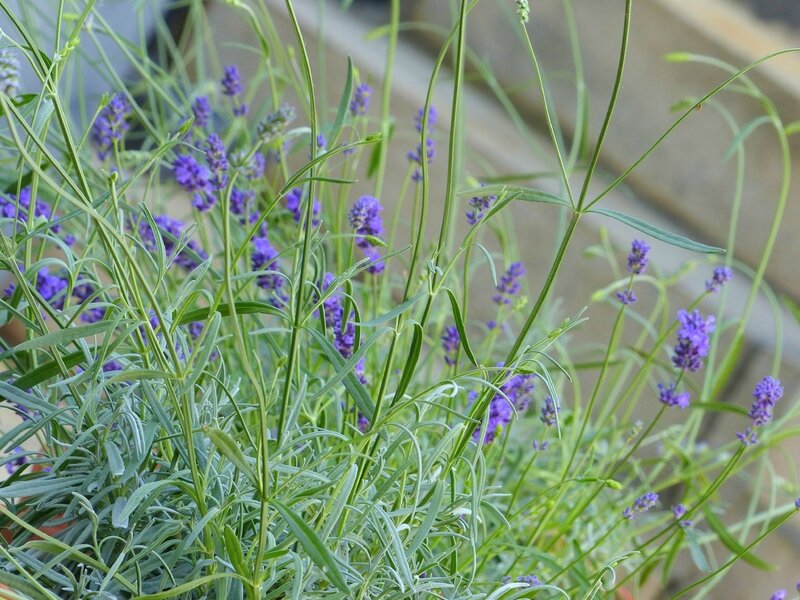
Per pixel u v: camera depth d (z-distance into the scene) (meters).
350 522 0.67
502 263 1.28
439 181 1.30
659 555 0.87
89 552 0.67
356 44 1.39
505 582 0.73
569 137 1.38
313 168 0.63
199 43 0.96
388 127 0.89
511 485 0.84
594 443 0.80
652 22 1.25
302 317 0.64
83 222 0.81
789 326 1.16
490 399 0.66
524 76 1.40
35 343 0.61
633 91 1.30
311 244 0.67
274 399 0.69
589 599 0.70
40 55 0.61
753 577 1.12
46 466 0.70
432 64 1.46
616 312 1.23
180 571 0.67
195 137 0.86
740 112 1.21
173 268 0.81
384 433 0.67
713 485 0.74
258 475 0.62
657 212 1.31
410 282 0.64
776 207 1.21
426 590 0.67
